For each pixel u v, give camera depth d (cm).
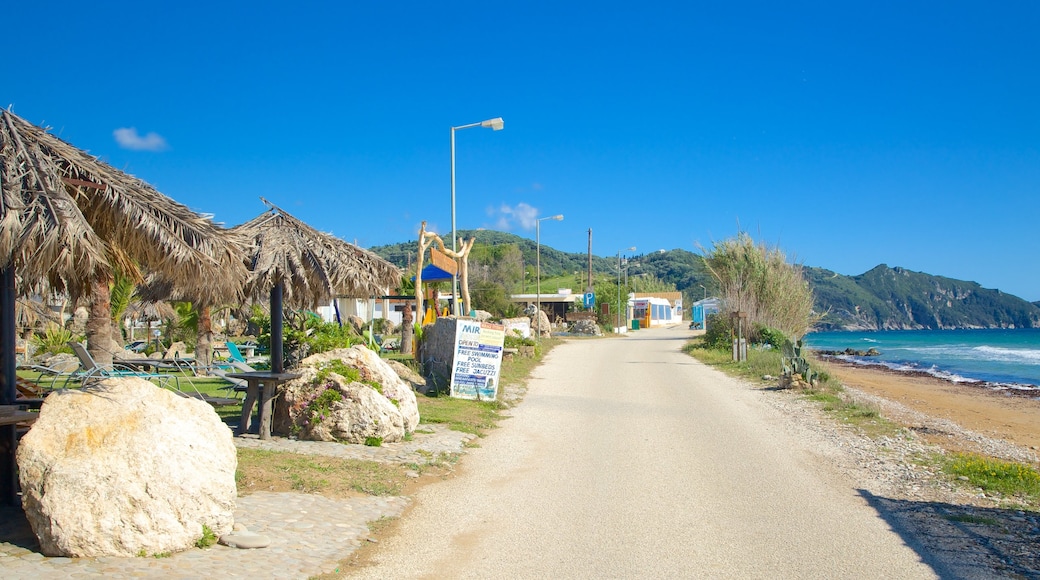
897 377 3244
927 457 1107
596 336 5022
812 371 1992
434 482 888
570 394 1788
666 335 5150
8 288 622
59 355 1762
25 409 636
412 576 579
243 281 902
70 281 668
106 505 541
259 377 1013
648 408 1563
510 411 1510
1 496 638
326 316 3450
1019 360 4494
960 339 8375
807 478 949
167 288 1041
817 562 627
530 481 913
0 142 585
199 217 692
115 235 658
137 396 611
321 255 1017
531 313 5159
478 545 663
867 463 1051
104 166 648
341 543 636
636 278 11425
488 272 7450
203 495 588
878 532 716
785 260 3509
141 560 538
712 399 1725
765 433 1284
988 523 751
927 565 621
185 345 2572
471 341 1614
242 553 578
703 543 676
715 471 981
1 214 542
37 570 502
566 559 629
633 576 591
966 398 2364
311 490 781
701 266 3684
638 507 797
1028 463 1173
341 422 1033
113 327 2020
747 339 3183
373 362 1138
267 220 1024
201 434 624
